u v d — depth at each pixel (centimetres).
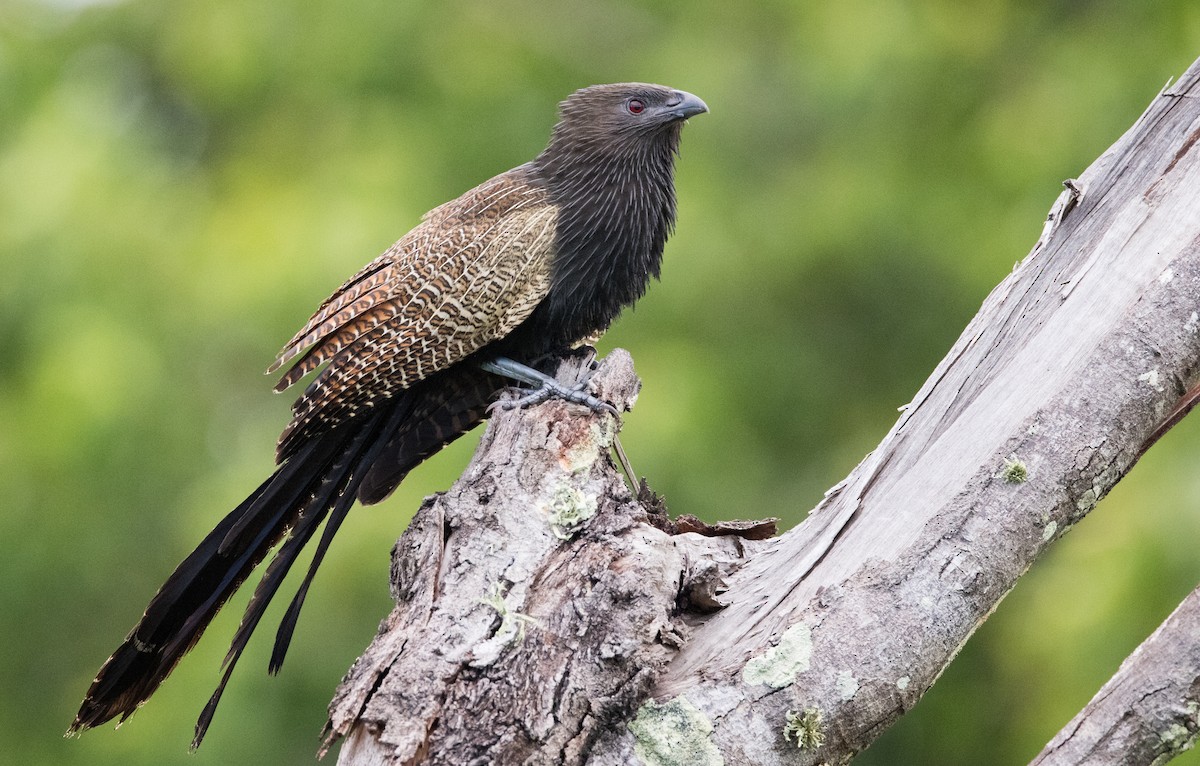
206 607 680
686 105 844
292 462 751
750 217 1444
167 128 1617
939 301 1444
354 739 503
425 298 782
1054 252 566
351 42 1475
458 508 555
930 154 1483
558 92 1517
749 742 502
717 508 1284
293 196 1383
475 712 496
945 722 1424
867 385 1469
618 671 500
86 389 1268
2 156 1461
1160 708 493
